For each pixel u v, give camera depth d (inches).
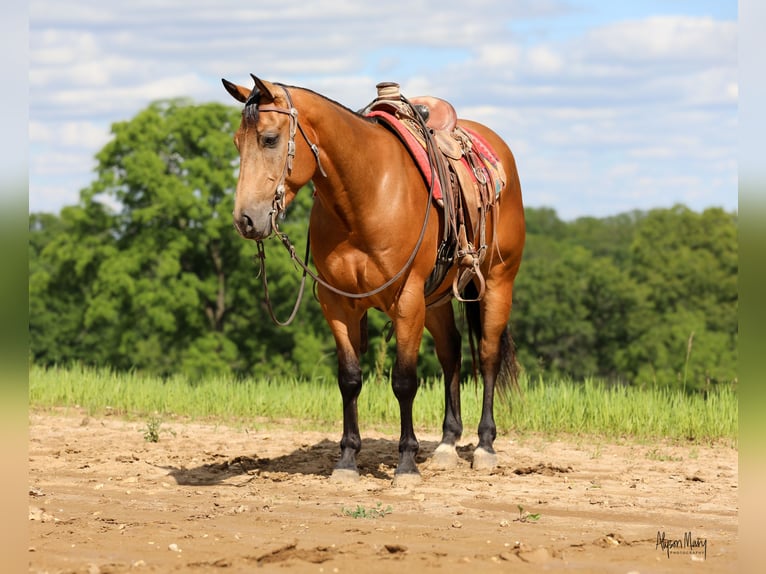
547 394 419.8
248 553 207.2
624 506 260.1
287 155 251.4
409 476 283.9
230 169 1418.6
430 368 1243.2
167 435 381.1
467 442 365.1
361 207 267.0
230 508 255.0
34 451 340.8
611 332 1815.9
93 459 327.6
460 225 292.7
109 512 250.8
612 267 1893.5
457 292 302.0
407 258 273.9
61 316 1627.7
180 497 270.5
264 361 1355.8
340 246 273.0
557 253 2375.7
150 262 1417.3
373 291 271.3
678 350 1688.0
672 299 1925.4
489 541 219.6
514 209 330.0
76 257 1405.0
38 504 259.8
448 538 222.4
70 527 231.1
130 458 328.2
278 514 247.6
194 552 209.5
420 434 386.0
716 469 316.5
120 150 1421.0
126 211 1438.2
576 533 229.3
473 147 313.4
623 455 342.3
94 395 478.3
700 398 416.5
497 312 328.2
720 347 1684.3
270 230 250.5
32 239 1956.2
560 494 274.4
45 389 486.0
